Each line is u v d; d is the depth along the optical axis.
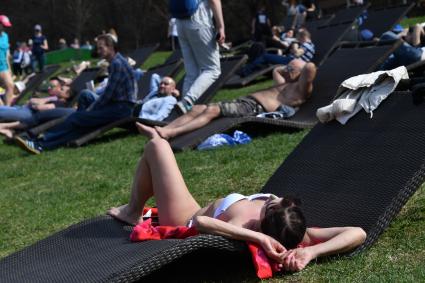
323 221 4.37
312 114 8.82
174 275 4.06
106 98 10.47
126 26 55.31
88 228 4.58
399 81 5.04
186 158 7.79
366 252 4.00
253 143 8.14
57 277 3.80
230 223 3.96
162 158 4.43
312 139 5.26
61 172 8.54
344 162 4.75
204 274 4.03
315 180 4.82
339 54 9.75
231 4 46.62
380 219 4.08
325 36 14.44
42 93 16.80
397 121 4.70
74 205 6.57
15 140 10.39
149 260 3.58
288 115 8.86
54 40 55.94
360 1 25.50
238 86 15.17
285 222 3.78
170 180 4.39
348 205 4.35
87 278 3.64
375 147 4.64
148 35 54.78
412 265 3.75
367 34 15.70
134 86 10.65
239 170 6.78
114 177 7.66
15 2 55.84
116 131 11.61
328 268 3.82
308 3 25.73
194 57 10.72
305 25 19.36
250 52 15.80
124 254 3.83
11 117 12.09
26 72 30.62
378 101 4.97
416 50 10.21
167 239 3.91
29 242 5.54
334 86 9.05
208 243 3.66
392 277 3.57
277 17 40.94
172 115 10.84
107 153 9.40
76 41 40.25
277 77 9.49
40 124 11.58
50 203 6.81
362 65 9.16
